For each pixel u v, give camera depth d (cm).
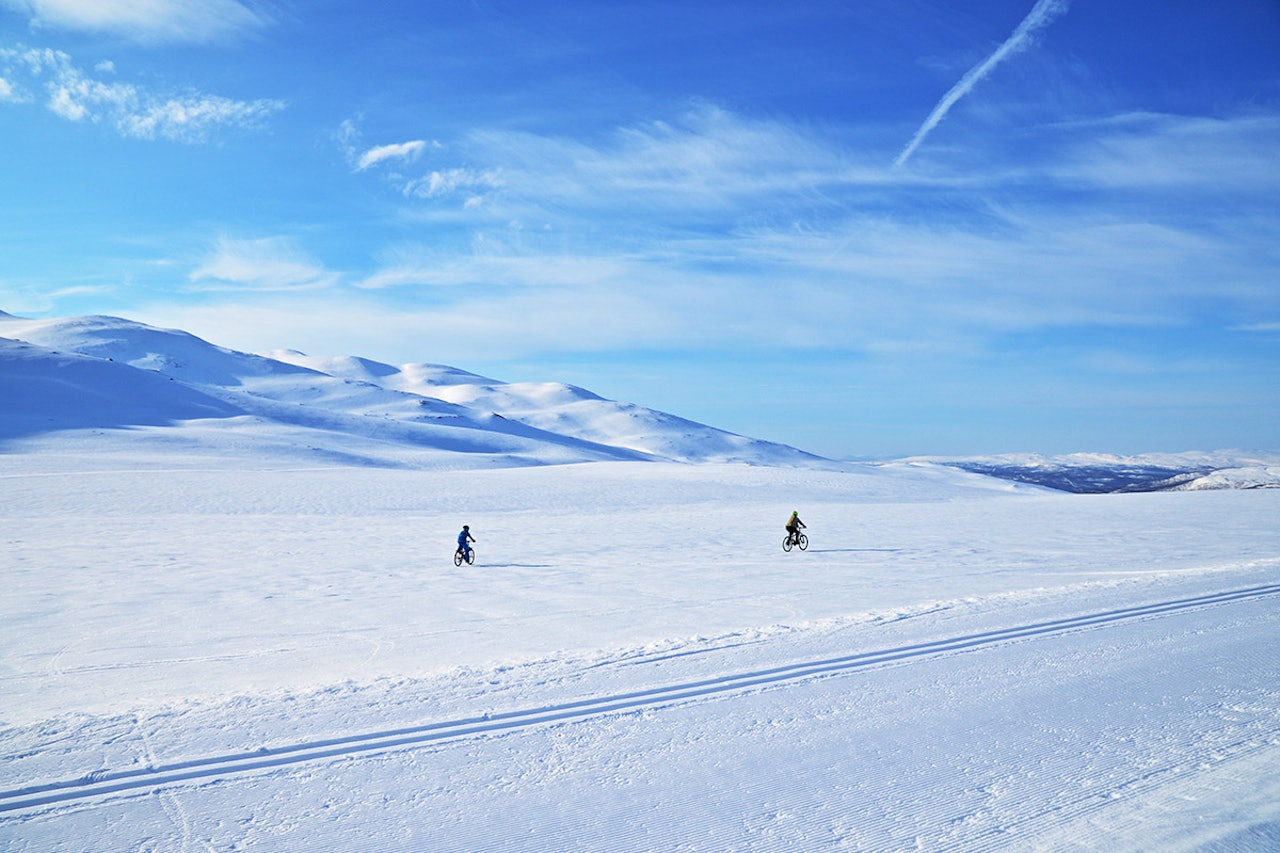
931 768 716
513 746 768
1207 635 1182
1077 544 2797
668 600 1741
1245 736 783
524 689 938
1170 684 951
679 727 819
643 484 6762
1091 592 1525
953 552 2655
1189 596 1467
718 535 3441
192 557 2644
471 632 1404
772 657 1076
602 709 871
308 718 839
